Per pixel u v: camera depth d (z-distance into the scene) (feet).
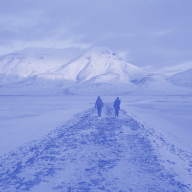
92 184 19.53
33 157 27.37
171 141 38.86
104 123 59.72
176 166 24.44
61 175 21.58
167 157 27.73
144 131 46.88
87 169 23.24
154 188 18.81
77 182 19.95
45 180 20.36
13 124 62.13
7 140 39.73
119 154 28.96
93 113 91.61
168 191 18.30
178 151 31.27
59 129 49.85
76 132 45.52
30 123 64.13
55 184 19.51
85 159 26.73
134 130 48.26
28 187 18.89
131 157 27.61
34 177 21.08
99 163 25.22
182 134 47.29
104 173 22.11
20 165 24.57
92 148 32.07
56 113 99.04
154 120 71.31
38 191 18.16
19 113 99.55
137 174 21.89
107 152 29.91
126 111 100.89
